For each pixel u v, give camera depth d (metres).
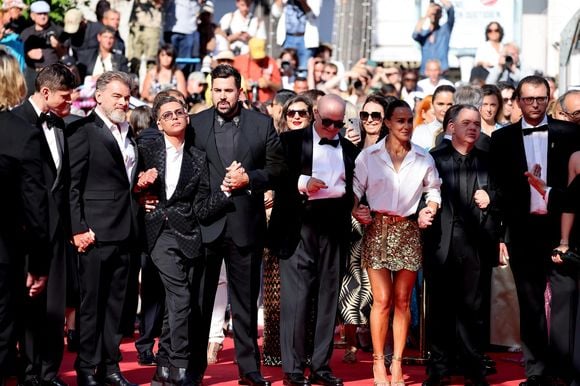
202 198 16.00
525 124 16.72
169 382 15.83
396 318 16.52
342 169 16.56
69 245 15.91
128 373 17.56
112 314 16.03
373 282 16.45
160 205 15.84
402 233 16.33
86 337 15.88
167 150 15.95
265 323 18.38
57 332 15.63
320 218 16.56
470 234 16.52
